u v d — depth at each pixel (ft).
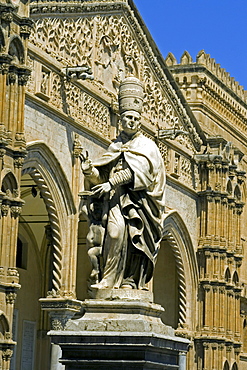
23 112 186.29
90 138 224.33
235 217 307.37
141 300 72.90
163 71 267.39
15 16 185.16
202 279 288.30
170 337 72.33
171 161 273.33
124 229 74.28
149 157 75.00
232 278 298.76
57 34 212.02
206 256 289.74
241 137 362.94
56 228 211.41
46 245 268.62
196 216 293.02
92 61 228.84
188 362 281.95
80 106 220.64
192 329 286.05
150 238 74.74
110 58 238.48
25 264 261.03
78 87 219.82
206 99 328.49
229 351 290.97
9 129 183.62
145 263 75.00
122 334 69.36
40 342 265.95
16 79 185.16
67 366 70.74
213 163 293.64
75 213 214.28
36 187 222.48
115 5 236.02
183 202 282.56
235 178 309.22
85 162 75.61
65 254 212.23
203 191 292.81
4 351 176.76
